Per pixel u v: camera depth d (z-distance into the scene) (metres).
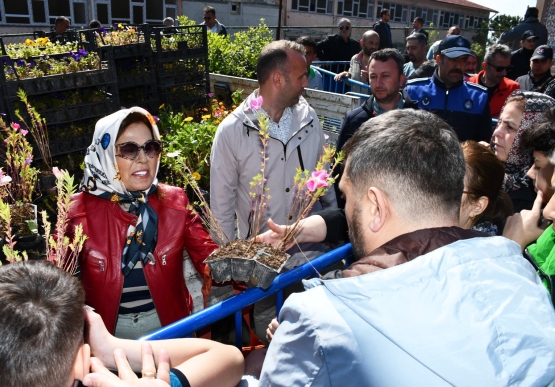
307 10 27.14
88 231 2.06
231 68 8.33
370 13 30.86
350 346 0.97
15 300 0.96
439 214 1.19
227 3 23.47
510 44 11.86
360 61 7.18
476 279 1.02
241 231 3.07
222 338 2.40
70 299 1.04
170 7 21.98
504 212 2.07
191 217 2.27
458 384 0.91
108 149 2.01
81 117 4.56
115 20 20.42
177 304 2.22
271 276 1.72
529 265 1.14
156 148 2.12
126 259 2.08
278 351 1.08
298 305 1.06
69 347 1.00
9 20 17.67
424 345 0.94
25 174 3.21
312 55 6.19
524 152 2.70
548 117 2.09
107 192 2.10
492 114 5.34
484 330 0.95
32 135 4.22
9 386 0.92
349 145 1.32
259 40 9.41
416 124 1.23
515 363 0.92
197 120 6.25
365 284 1.03
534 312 1.00
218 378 1.37
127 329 2.18
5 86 4.20
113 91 4.82
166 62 6.20
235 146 2.81
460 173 1.20
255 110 2.46
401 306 0.99
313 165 3.01
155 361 1.38
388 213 1.19
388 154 1.18
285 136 2.90
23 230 2.76
